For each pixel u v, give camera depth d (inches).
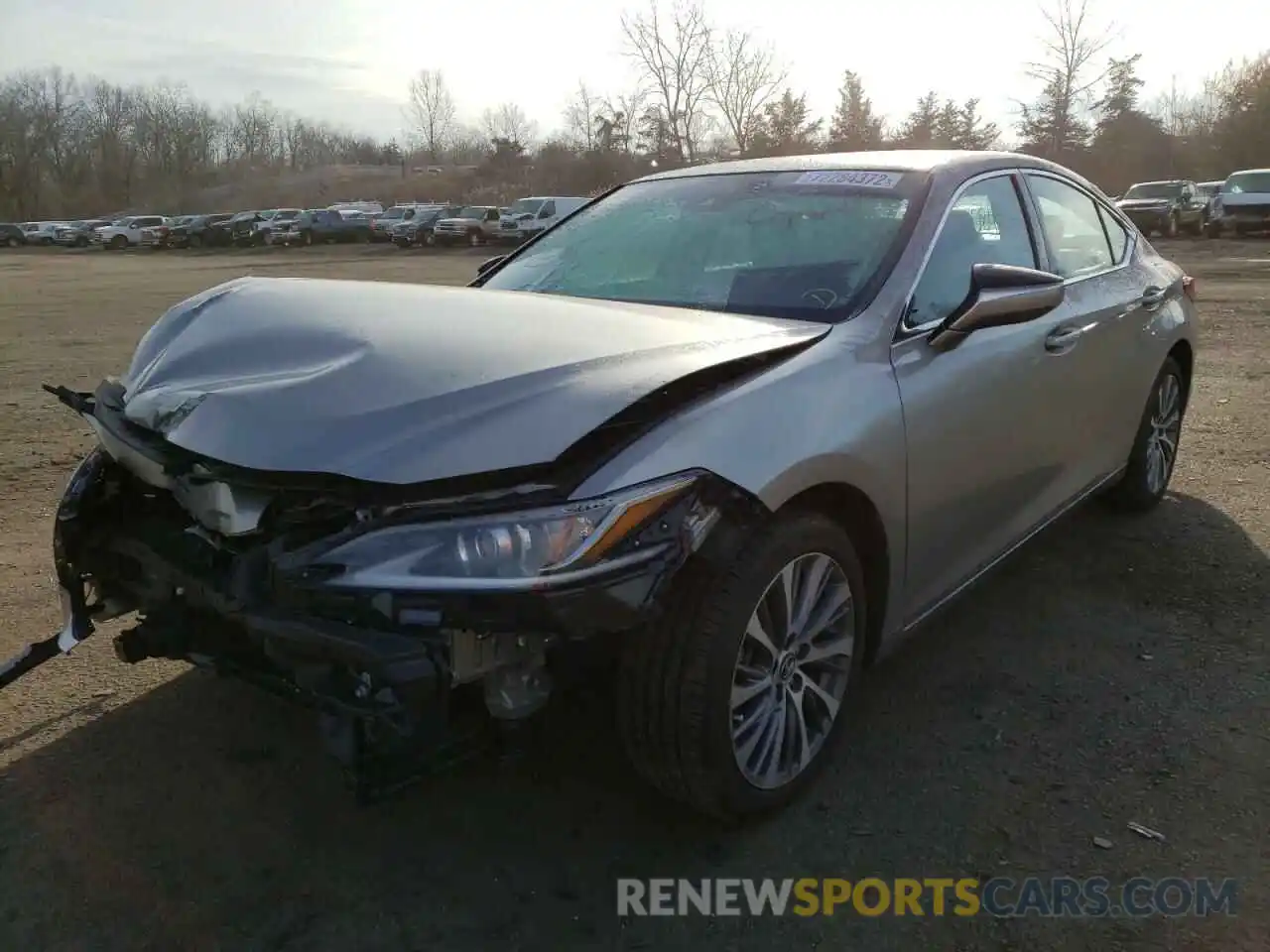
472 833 103.9
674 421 89.5
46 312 661.3
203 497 93.8
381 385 90.3
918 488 112.2
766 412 94.6
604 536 81.8
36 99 3250.5
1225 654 138.3
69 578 111.6
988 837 102.4
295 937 90.4
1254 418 263.6
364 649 80.4
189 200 3223.4
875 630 114.9
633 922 92.0
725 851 101.0
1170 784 109.9
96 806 108.0
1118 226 177.8
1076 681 131.8
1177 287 186.1
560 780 112.1
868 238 123.1
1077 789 109.6
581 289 134.4
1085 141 1877.5
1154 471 186.9
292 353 100.0
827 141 2047.2
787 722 103.9
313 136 4114.2
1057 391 139.9
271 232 1635.1
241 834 103.9
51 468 238.8
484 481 82.4
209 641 98.3
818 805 107.7
